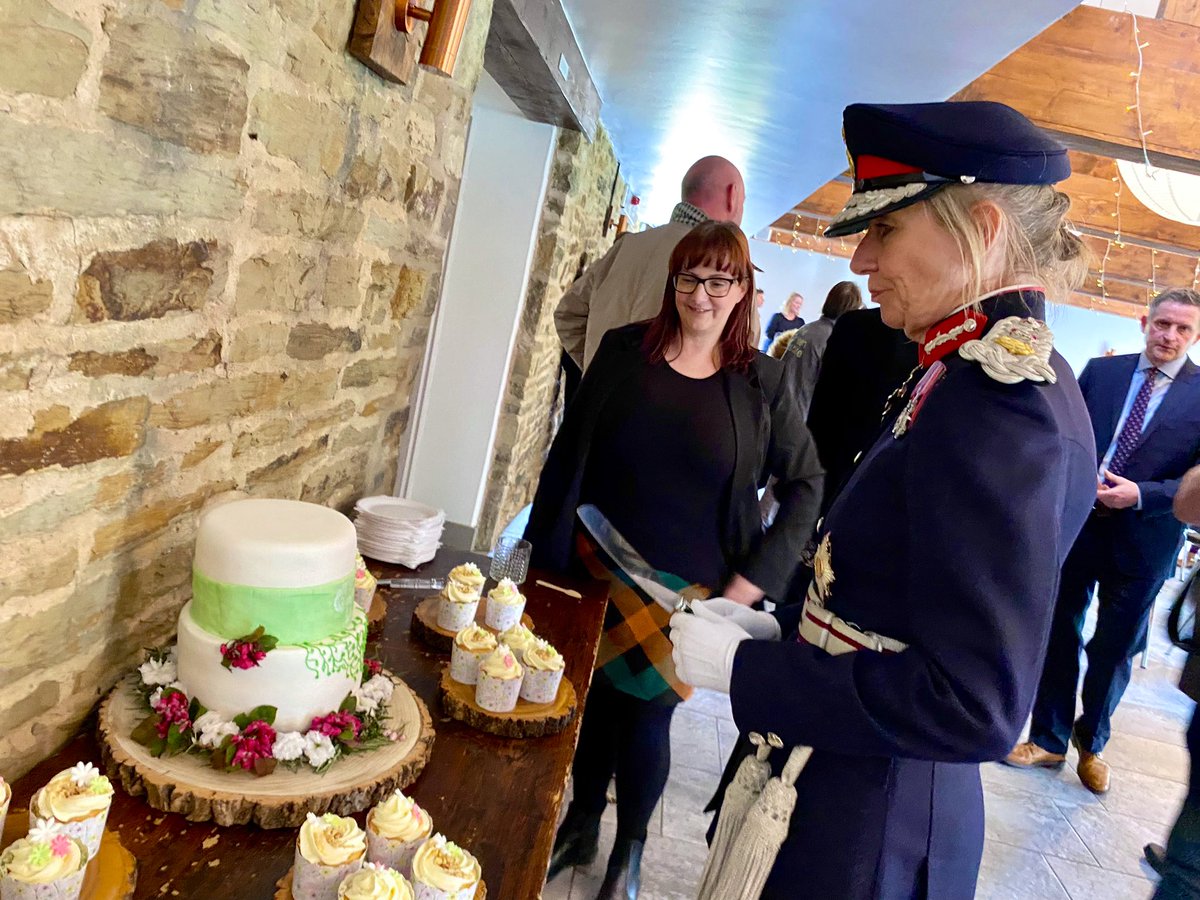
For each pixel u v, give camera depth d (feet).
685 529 6.68
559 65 9.76
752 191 22.86
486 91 11.47
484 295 13.15
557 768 4.09
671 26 9.40
